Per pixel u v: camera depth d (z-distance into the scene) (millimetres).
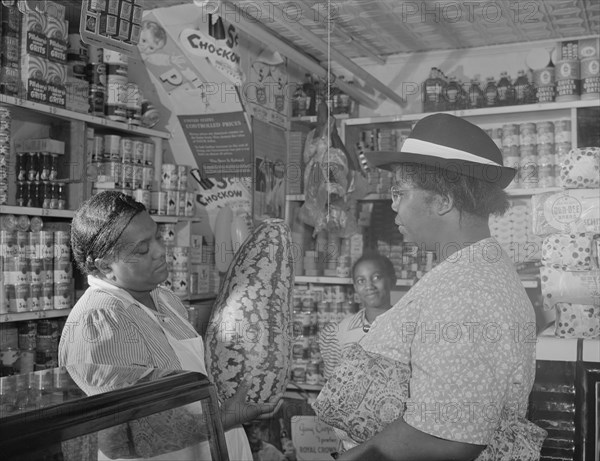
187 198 3398
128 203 1658
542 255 2328
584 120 3307
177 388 926
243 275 1776
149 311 1678
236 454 1745
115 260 1635
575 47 3447
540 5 3076
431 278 1229
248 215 3164
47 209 2727
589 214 2252
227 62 3443
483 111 3434
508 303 1152
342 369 1307
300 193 3734
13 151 2826
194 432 935
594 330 2205
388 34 3477
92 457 785
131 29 1785
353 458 1164
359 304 3232
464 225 1259
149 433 865
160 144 3375
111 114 3070
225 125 3457
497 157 1291
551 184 3236
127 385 887
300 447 3012
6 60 2566
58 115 2775
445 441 1099
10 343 2707
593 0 3016
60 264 2738
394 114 3818
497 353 1117
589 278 2209
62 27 2779
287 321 1778
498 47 3709
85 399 809
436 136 1281
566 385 1958
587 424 1827
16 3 2639
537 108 3361
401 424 1139
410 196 1282
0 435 697
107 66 3090
